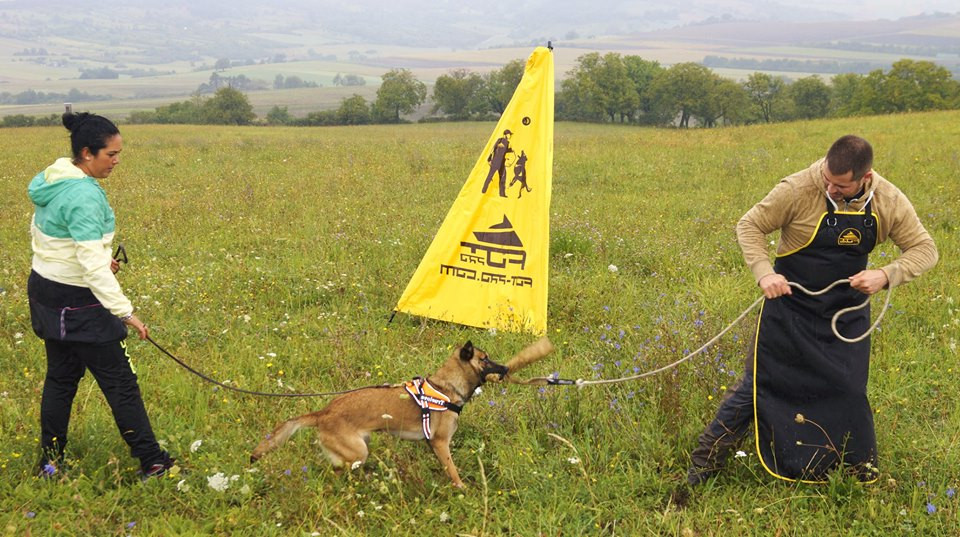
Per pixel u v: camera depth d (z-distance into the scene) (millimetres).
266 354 6035
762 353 4043
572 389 5152
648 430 4777
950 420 4820
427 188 14062
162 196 13766
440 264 7016
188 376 5594
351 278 8000
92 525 3896
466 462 4594
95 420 4773
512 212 6844
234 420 4977
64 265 3955
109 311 4047
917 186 12555
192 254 9117
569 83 104438
